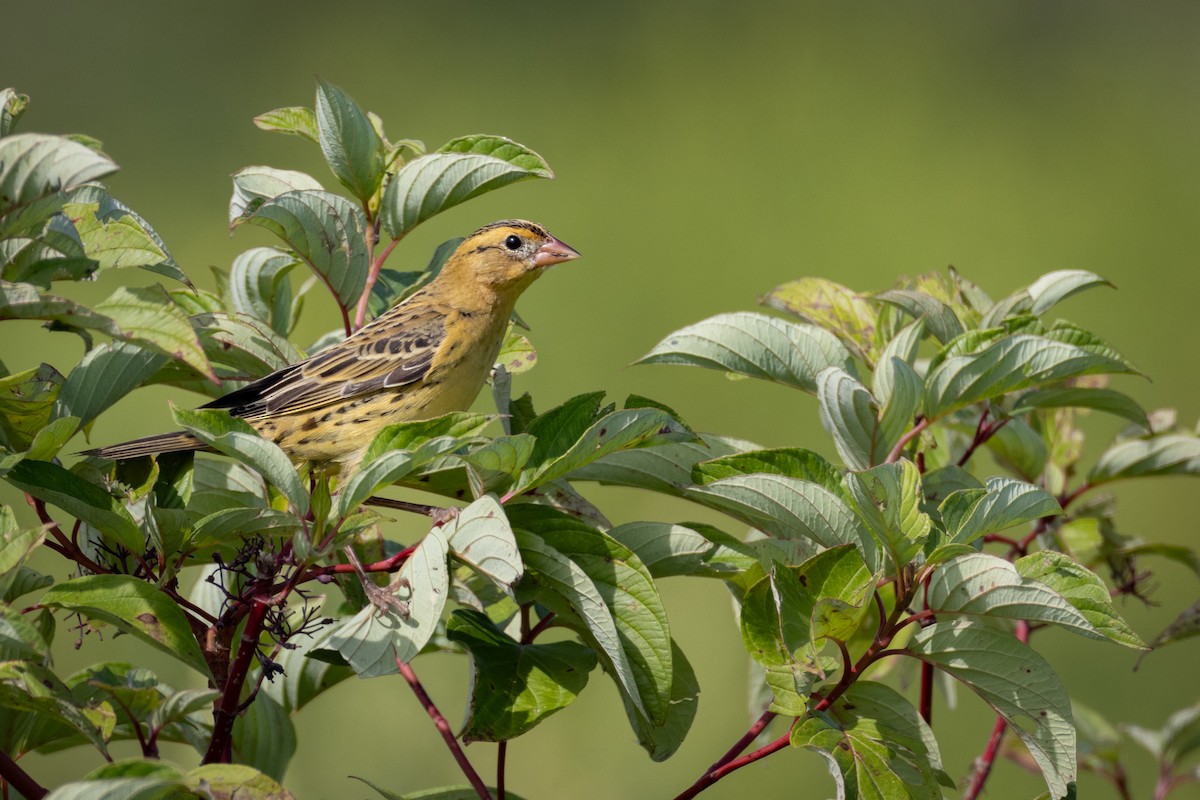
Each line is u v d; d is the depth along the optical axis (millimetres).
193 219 25031
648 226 25734
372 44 30547
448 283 9500
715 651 16625
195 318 7398
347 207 7422
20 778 5891
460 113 28672
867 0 32250
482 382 9609
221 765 4871
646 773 15352
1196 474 8836
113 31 29047
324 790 14453
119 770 4629
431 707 6152
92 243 6133
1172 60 31797
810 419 21062
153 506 6031
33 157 5164
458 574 7543
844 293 8414
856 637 8609
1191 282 24922
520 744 15031
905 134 28578
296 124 7879
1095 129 29172
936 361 7387
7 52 27984
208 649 6289
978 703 16016
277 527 6016
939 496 7699
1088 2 33062
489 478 6250
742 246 25047
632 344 22953
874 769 5906
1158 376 23531
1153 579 19172
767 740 8500
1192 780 10039
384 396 9070
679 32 31297
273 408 9023
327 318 21656
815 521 6266
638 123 28688
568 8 32031
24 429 6133
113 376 6559
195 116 27719
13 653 5676
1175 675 17047
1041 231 26375
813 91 29625
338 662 6523
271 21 30219
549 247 9391
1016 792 15789
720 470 6680
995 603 6004
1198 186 27266
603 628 5961
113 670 6359
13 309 5527
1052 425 9258
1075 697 16875
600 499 18297
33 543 5262
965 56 31812
